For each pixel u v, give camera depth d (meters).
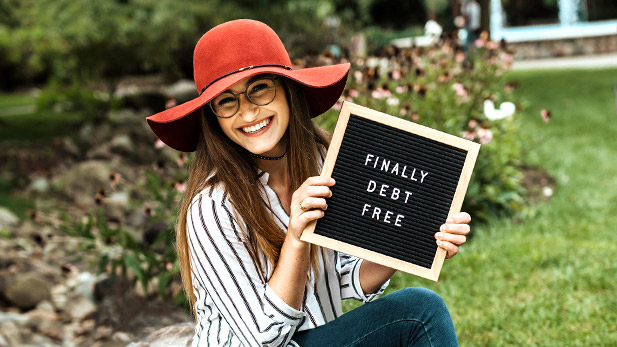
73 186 7.71
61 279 5.35
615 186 6.35
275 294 1.90
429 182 1.96
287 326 1.92
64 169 8.83
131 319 4.28
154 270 4.74
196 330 2.14
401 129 1.97
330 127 4.70
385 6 30.73
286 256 1.91
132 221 5.75
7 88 22.34
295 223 1.89
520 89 11.21
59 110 13.91
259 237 1.98
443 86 5.58
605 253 4.57
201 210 1.97
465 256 4.71
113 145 8.69
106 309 4.48
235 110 1.98
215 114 2.01
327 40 11.27
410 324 2.05
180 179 4.35
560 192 6.28
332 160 1.95
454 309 3.93
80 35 12.34
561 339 3.47
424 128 1.97
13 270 5.40
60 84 14.11
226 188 2.00
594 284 4.10
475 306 3.97
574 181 6.62
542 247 4.82
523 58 20.64
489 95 5.44
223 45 1.98
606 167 7.06
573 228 5.29
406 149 1.96
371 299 2.28
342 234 1.92
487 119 5.53
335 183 1.94
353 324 2.07
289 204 2.17
